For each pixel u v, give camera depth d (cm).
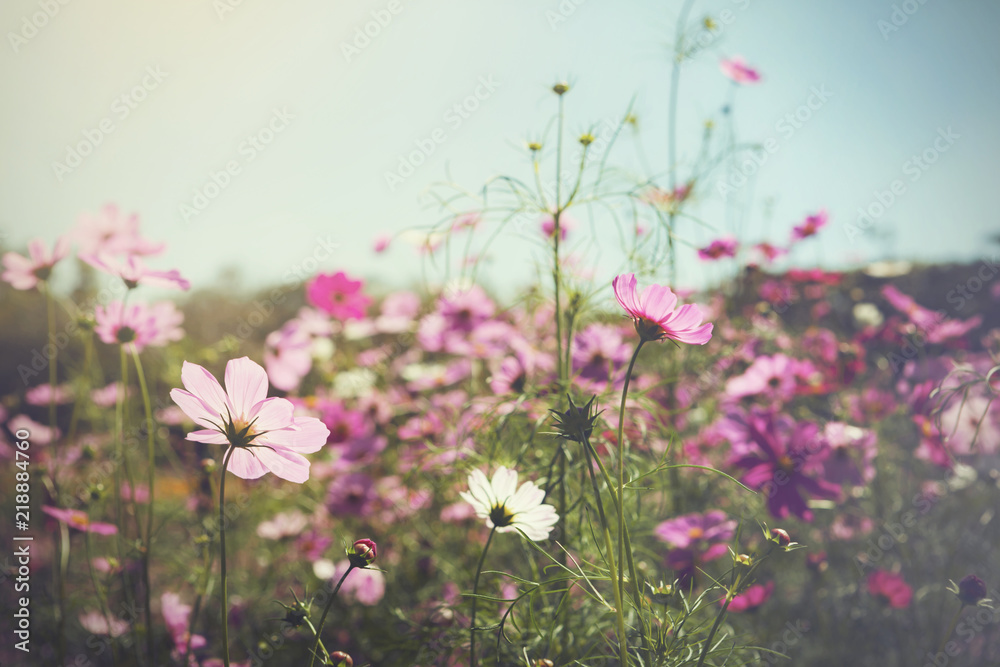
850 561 90
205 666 74
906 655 83
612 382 77
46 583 85
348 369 129
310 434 53
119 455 77
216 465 81
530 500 59
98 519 88
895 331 104
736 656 66
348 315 121
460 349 102
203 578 77
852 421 97
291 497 106
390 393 118
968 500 88
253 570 105
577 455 70
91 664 81
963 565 88
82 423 118
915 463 98
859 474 82
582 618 69
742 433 79
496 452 72
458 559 87
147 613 70
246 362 52
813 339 120
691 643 62
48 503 80
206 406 52
